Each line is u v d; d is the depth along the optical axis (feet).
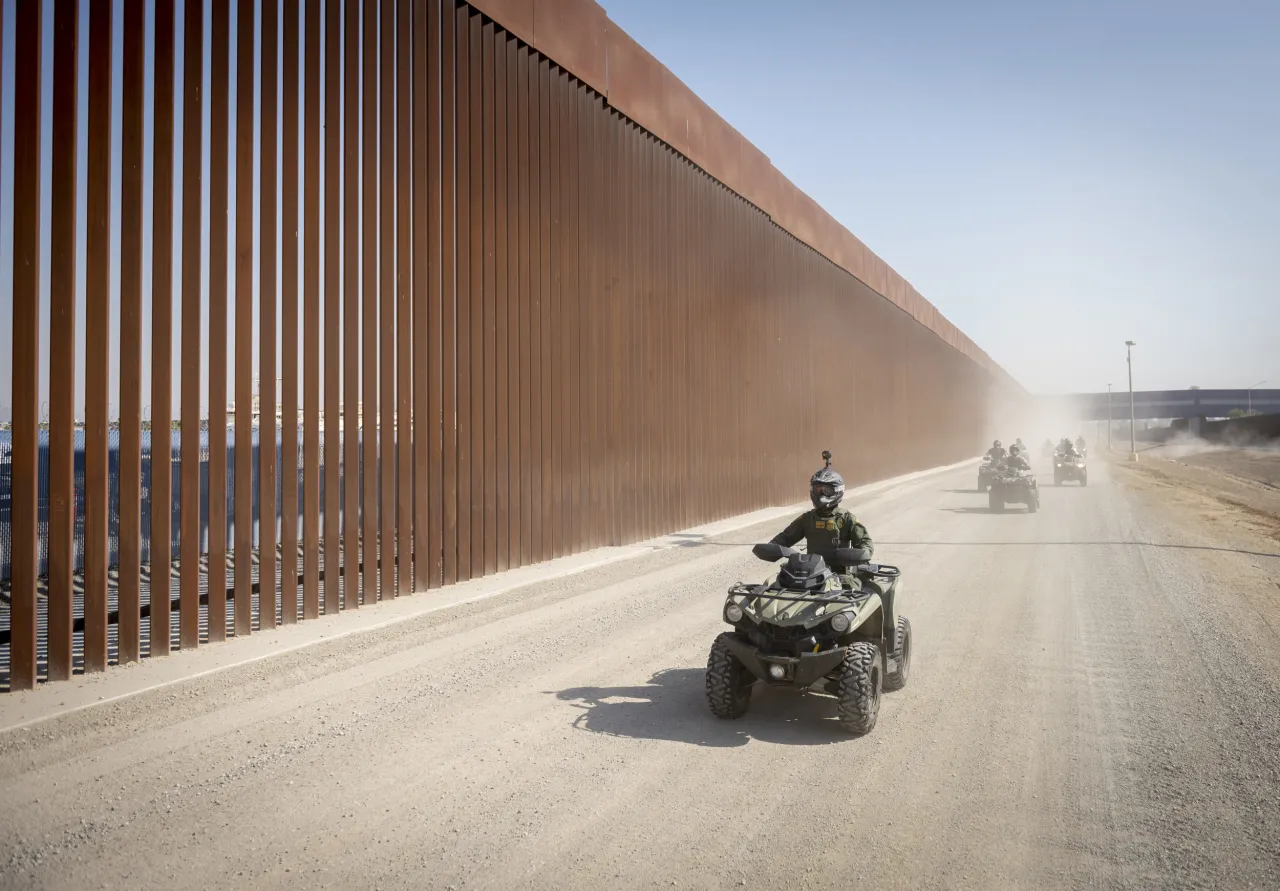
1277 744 19.02
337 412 32.76
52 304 23.52
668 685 23.63
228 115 28.43
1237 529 64.75
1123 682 24.00
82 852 13.70
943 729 20.06
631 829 14.71
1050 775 17.24
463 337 39.88
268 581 29.71
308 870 13.17
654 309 59.62
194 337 27.07
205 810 15.30
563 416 48.34
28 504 22.56
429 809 15.44
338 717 20.56
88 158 24.45
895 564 45.96
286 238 30.63
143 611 32.22
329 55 32.63
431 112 38.17
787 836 14.48
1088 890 12.79
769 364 83.05
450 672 24.72
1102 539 57.21
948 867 13.46
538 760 17.92
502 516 42.91
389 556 35.42
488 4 41.73
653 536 58.95
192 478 27.04
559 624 31.32
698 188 67.51
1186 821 15.15
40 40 23.15
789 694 23.04
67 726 19.72
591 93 52.11
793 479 89.56
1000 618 32.42
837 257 105.60
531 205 45.68
